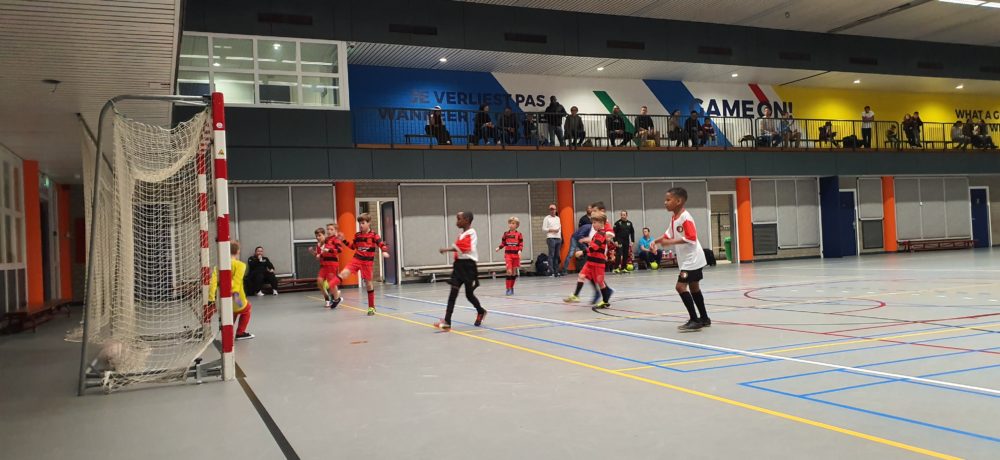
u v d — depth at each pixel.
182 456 3.80
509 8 21.34
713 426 3.92
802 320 8.42
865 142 26.59
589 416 4.26
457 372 5.91
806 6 22.75
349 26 19.36
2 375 7.00
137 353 6.91
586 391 4.97
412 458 3.55
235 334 8.96
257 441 4.04
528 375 5.66
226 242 6.25
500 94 23.86
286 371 6.37
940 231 29.08
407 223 21.50
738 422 3.98
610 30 22.67
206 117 7.17
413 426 4.19
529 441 3.77
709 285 14.73
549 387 5.16
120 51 7.38
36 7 6.08
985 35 27.06
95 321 8.81
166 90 8.97
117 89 8.81
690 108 26.36
